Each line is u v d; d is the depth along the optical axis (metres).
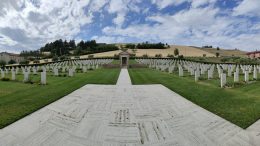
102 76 22.23
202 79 18.03
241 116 7.07
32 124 6.52
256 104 8.68
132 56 72.75
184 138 5.46
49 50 121.06
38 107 8.45
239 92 11.57
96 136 5.64
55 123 6.64
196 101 9.44
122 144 5.15
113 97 10.66
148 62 50.47
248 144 5.04
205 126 6.28
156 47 105.50
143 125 6.47
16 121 6.78
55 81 17.55
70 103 9.30
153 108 8.44
